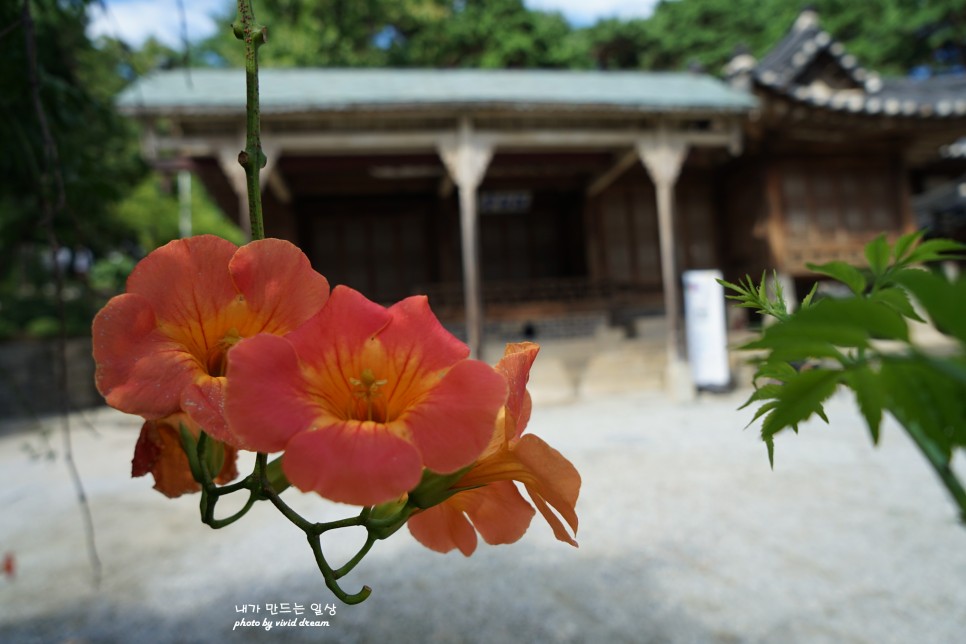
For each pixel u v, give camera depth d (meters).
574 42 25.84
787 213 12.94
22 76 1.94
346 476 0.43
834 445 6.89
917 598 3.33
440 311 12.73
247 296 0.54
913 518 4.54
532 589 3.58
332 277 13.80
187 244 0.55
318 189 13.40
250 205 0.58
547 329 12.86
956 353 0.27
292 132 9.88
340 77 12.16
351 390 0.53
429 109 9.73
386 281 13.95
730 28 26.92
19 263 14.93
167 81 10.53
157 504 5.70
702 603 3.36
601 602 3.40
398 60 22.11
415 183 13.50
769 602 3.34
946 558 3.81
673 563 3.89
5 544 4.77
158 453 0.67
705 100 10.64
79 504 5.86
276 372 0.47
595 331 12.96
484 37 22.55
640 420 8.74
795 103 11.84
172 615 3.42
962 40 23.14
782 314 0.55
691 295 10.73
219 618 3.35
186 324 0.54
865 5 24.11
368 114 9.60
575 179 13.88
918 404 0.31
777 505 4.95
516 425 0.57
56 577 4.03
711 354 10.65
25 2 1.57
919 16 22.12
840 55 13.47
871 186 13.29
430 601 3.46
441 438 0.47
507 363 0.59
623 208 13.91
